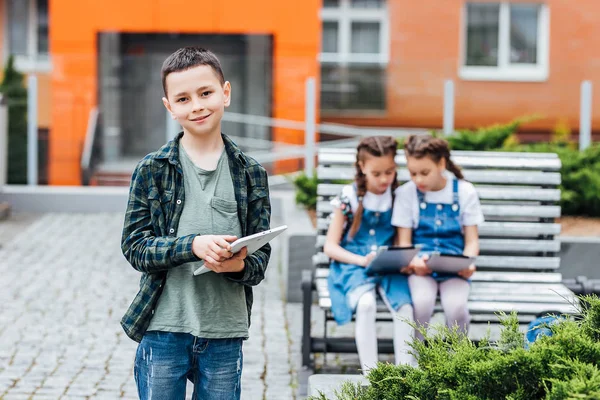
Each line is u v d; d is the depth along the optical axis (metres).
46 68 13.93
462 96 15.34
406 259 5.63
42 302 8.04
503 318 3.90
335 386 4.18
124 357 6.57
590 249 8.13
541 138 15.55
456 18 17.92
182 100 3.74
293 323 7.49
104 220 12.15
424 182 5.87
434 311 5.77
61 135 13.60
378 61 15.30
